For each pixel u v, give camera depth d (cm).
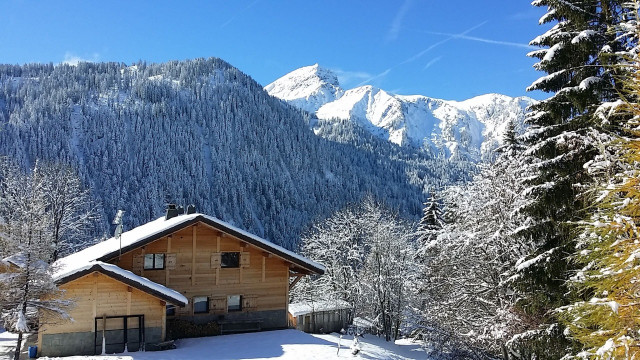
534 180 1461
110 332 2148
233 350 2175
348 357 2159
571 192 1331
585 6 1321
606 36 1243
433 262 2600
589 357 685
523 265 1430
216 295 2594
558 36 1348
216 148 18200
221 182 15838
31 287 1794
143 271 2477
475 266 2178
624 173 673
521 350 1950
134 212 12569
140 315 2197
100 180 14112
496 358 2359
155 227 2730
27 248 1797
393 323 4325
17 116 16100
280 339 2423
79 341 2103
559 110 1380
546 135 1452
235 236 2594
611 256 630
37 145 14575
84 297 2128
